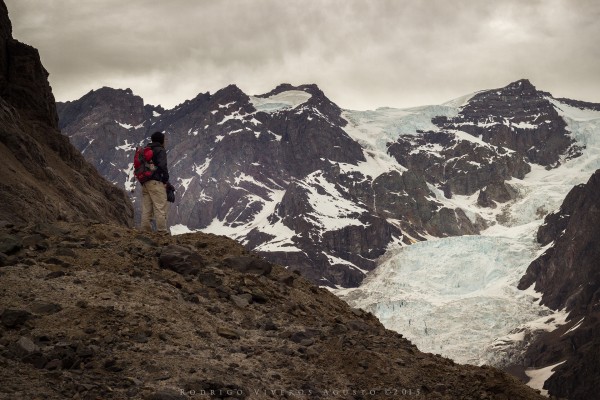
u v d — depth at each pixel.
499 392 16.08
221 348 15.79
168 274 18.58
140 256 19.27
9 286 16.20
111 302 16.22
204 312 17.14
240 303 18.17
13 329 14.78
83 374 13.56
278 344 16.67
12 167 47.75
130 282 17.39
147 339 15.12
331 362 16.38
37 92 69.56
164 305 16.73
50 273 17.16
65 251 18.52
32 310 15.39
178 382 13.91
